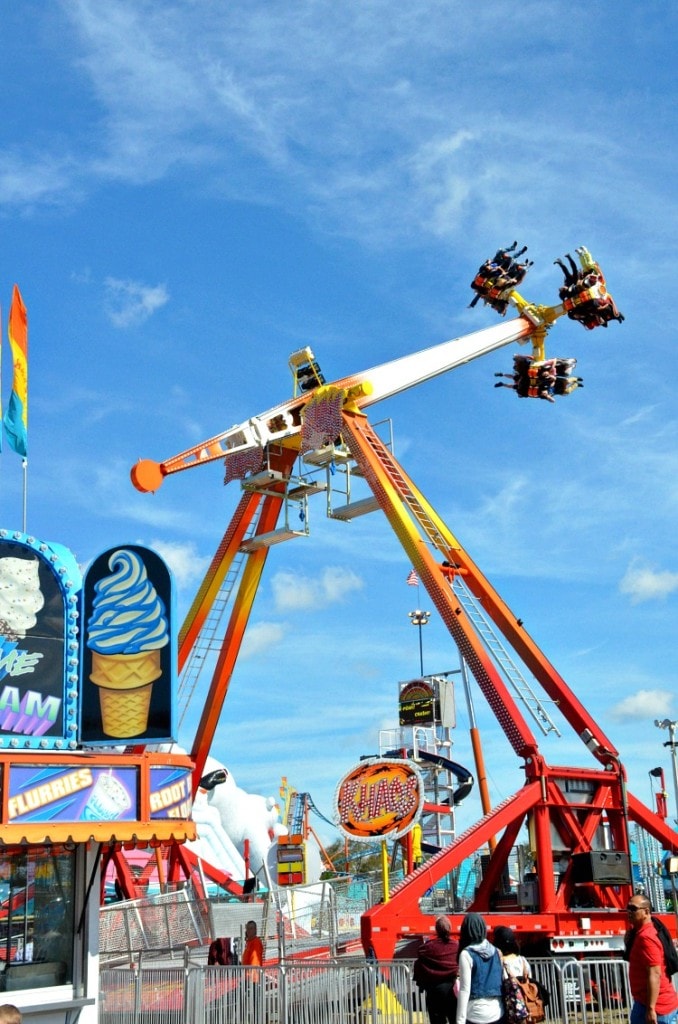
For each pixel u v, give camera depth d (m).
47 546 19.19
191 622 44.38
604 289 43.78
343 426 40.06
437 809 50.06
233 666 44.41
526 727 30.22
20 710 18.20
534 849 28.94
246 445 40.06
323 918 35.28
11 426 22.09
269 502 45.41
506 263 44.47
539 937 28.09
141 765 18.59
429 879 26.83
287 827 92.00
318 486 43.53
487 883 29.33
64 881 18.25
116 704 18.97
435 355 43.22
